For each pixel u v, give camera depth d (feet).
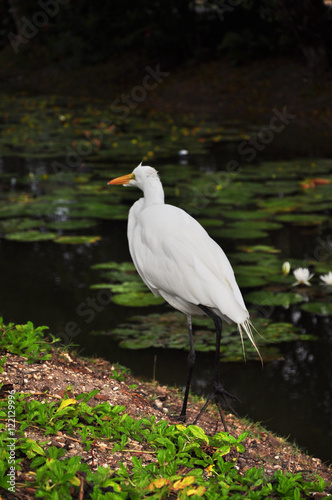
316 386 23.85
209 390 23.38
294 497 13.85
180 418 18.56
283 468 17.07
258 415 21.80
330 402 22.71
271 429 20.85
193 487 13.64
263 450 18.21
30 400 16.79
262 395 23.22
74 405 16.37
